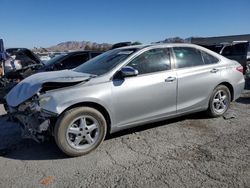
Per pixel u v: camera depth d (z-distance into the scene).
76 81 4.54
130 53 5.17
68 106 4.38
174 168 4.02
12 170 4.15
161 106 5.31
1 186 3.72
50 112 4.29
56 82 4.45
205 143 4.89
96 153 4.63
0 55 10.48
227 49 14.20
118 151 4.67
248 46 13.62
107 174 3.94
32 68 10.00
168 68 5.43
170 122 6.02
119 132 5.51
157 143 4.95
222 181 3.62
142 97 5.04
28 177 3.93
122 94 4.83
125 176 3.86
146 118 5.18
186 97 5.62
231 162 4.14
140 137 5.25
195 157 4.35
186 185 3.56
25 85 4.91
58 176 3.93
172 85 5.38
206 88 5.90
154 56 5.34
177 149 4.68
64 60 9.79
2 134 5.69
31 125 4.44
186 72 5.61
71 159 4.46
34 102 4.36
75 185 3.69
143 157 4.42
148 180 3.72
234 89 6.42
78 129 4.49
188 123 5.95
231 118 6.23
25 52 11.50
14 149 4.92
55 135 4.38
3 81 8.46
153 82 5.14
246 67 13.20
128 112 4.95
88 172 4.02
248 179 3.66
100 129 4.67
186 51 5.78
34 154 4.69
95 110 4.60
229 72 6.29
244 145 4.75
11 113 4.85
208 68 5.96
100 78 4.73
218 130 5.51
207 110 6.12
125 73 4.77
